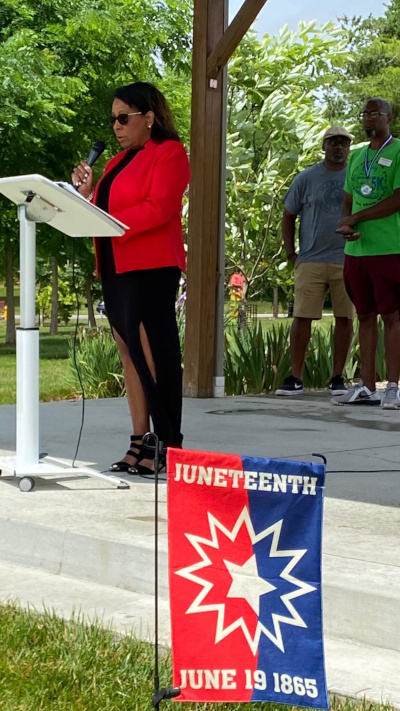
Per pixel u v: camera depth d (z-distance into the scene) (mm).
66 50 24422
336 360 9469
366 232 8047
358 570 3648
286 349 10258
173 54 26031
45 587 4062
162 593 3889
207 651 2711
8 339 29344
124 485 4992
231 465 2752
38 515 4477
